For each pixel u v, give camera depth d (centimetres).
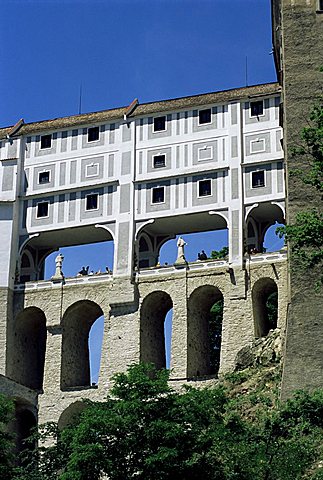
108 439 4600
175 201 8219
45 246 8862
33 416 8175
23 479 5069
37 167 8769
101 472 4606
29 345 8550
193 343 7869
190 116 8431
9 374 8194
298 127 6156
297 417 4591
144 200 8319
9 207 8656
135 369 4866
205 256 8356
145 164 8419
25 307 8362
